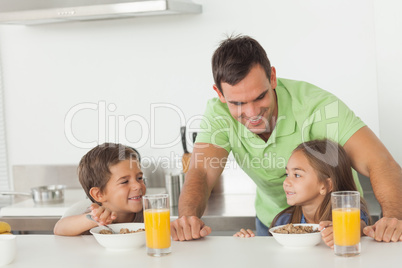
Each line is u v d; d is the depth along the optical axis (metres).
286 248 1.74
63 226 2.03
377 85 3.11
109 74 3.58
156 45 3.49
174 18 3.45
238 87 2.05
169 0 3.06
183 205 2.21
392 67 3.07
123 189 2.27
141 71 3.53
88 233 2.10
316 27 3.25
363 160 2.13
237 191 3.45
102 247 1.84
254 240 1.86
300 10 3.27
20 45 3.69
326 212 2.21
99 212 1.89
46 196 3.20
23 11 3.24
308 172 2.22
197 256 1.69
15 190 3.72
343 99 3.25
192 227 1.90
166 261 1.65
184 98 3.49
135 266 1.61
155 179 3.58
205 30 3.41
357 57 3.21
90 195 2.34
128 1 3.11
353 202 1.61
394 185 1.99
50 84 3.68
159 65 3.50
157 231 1.70
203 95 3.46
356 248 1.62
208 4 3.39
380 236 1.74
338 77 3.25
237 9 3.35
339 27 3.22
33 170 3.69
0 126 3.77
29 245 1.90
